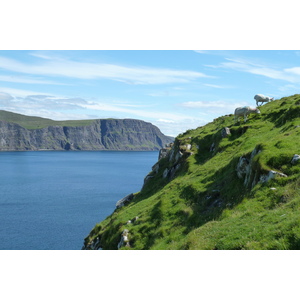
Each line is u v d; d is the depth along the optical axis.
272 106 55.00
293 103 49.62
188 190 33.94
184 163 48.47
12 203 122.25
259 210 20.53
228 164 33.53
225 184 30.14
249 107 50.28
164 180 53.00
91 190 157.75
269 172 23.72
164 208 32.62
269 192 21.91
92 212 106.31
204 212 27.81
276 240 14.79
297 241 14.05
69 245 72.12
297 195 19.70
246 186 26.31
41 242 74.06
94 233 47.62
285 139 28.20
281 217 17.23
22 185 176.38
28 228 86.00
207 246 17.86
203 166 40.31
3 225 88.62
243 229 17.95
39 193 147.75
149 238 29.28
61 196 139.25
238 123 51.41
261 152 26.42
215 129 57.00
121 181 197.25
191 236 20.89
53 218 97.50
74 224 90.62
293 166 23.45
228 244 16.77
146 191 55.91
